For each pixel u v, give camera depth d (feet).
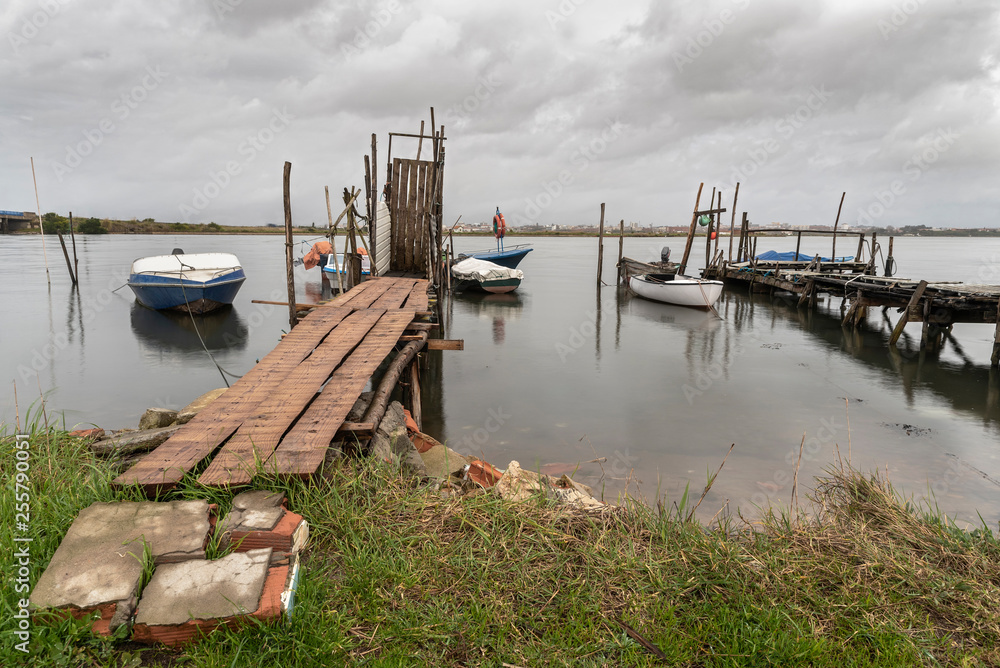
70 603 8.68
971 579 11.18
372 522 12.27
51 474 13.23
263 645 8.71
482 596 10.43
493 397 33.32
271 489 12.57
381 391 19.43
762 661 9.12
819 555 11.85
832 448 25.66
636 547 12.13
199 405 21.48
